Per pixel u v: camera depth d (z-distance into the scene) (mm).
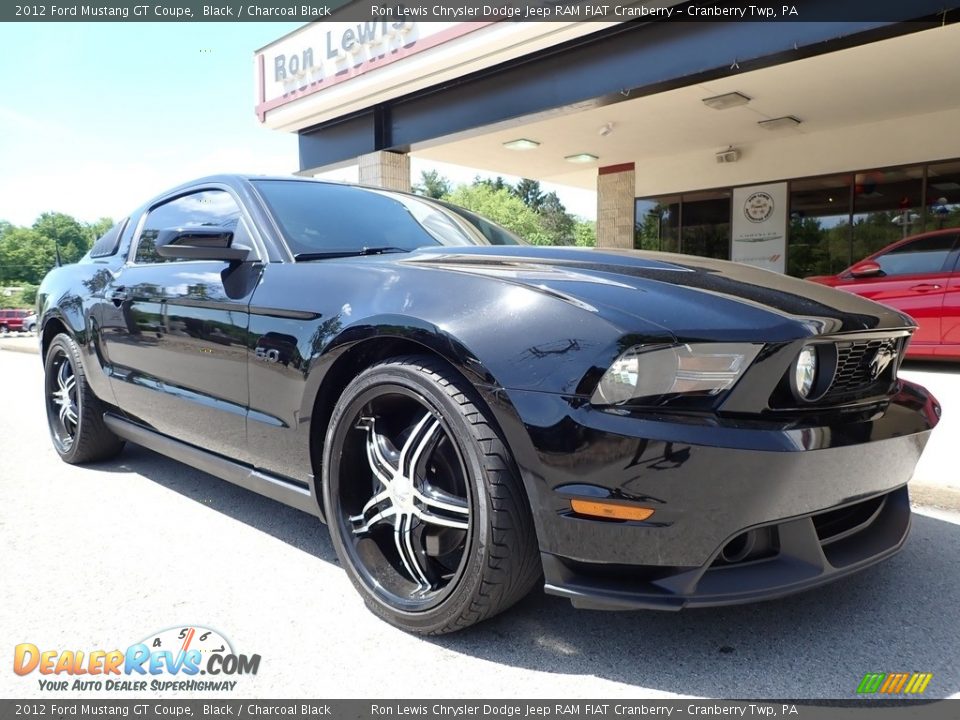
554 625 2025
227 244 2514
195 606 2145
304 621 2055
